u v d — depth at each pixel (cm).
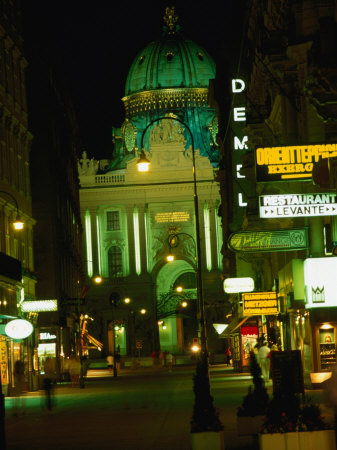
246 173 4869
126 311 13575
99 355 13312
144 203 13938
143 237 13838
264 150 2919
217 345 13112
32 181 6781
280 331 4534
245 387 4234
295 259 3556
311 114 3362
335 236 3319
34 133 6800
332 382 1323
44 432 2423
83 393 4625
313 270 3272
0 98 4788
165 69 15562
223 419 2473
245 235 3369
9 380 4581
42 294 6650
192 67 15600
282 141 3738
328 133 3350
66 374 6253
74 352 7625
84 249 13825
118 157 15488
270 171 2919
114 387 5288
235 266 7669
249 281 5562
